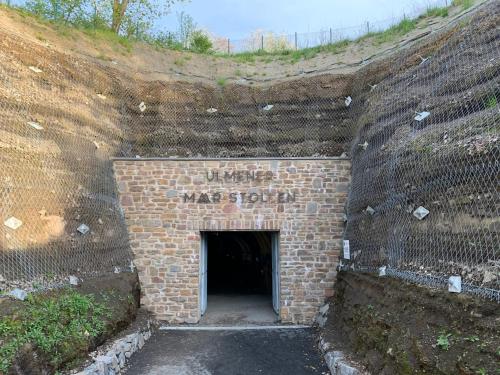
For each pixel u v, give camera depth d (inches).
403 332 185.2
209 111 454.0
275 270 387.2
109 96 425.7
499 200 169.8
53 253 262.8
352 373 207.0
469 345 146.6
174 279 354.0
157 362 261.9
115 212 348.5
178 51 598.5
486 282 160.2
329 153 418.3
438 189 215.0
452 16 468.4
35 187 271.4
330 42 602.2
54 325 207.2
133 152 418.3
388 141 302.8
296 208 358.9
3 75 308.8
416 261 218.1
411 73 346.6
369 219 300.4
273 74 542.6
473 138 203.0
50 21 475.8
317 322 340.5
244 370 248.8
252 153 426.3
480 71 250.8
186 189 360.2
